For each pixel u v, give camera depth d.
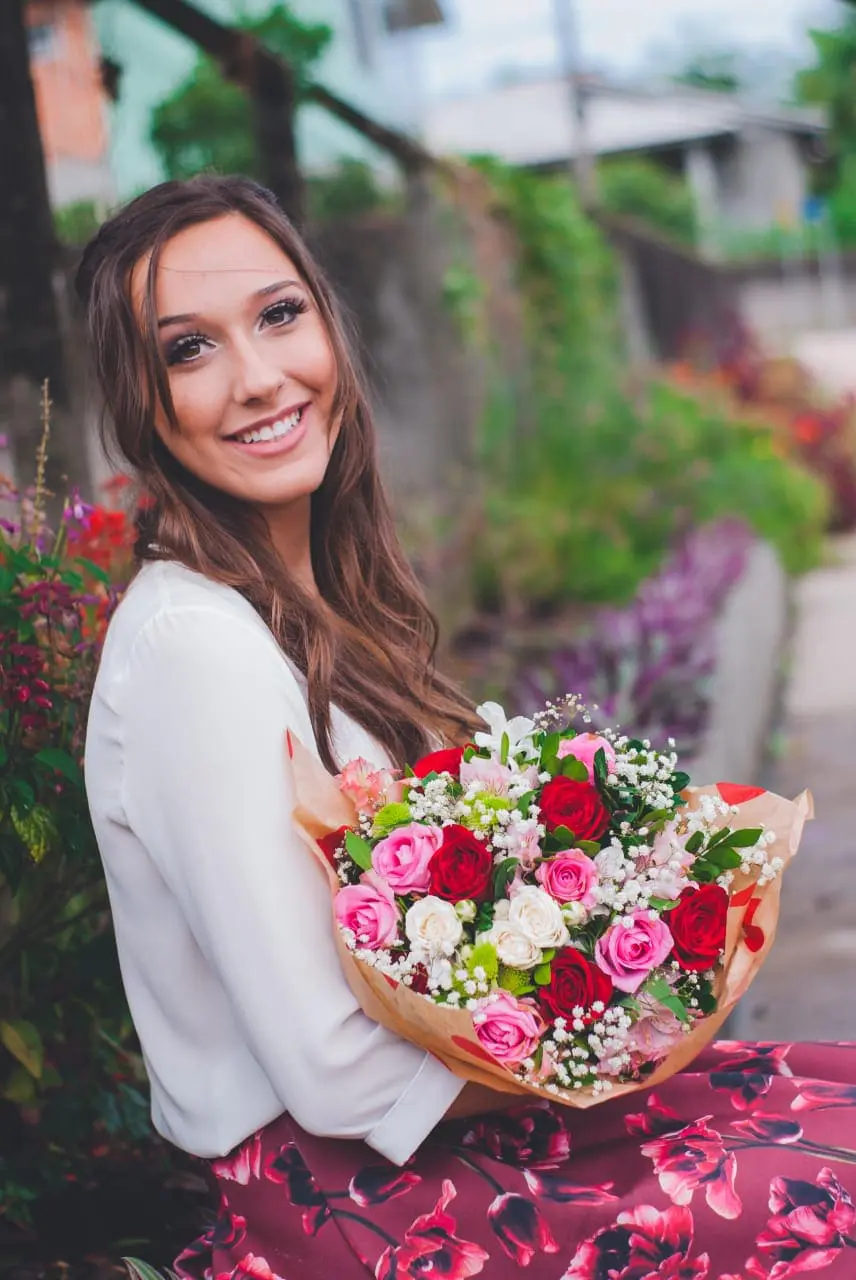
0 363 3.57
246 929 1.51
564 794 1.56
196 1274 1.69
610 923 1.54
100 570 2.21
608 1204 1.51
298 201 5.91
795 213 27.12
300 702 1.67
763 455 14.77
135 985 1.73
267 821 1.53
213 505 1.89
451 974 1.47
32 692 2.03
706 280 21.45
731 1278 1.47
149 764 1.56
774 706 8.24
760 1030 3.83
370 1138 1.53
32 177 3.65
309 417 1.86
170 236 1.77
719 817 1.68
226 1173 1.65
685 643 5.14
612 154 24.56
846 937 4.52
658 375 14.58
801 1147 1.54
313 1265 1.55
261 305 1.79
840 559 15.23
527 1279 1.50
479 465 9.70
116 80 5.05
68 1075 2.27
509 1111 1.65
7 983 2.21
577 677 4.71
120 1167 2.37
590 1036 1.47
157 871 1.64
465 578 8.91
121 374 1.80
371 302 7.84
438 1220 1.52
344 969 1.52
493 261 10.57
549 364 11.73
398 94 8.93
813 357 25.72
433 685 2.28
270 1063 1.51
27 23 3.70
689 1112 1.64
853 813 5.98
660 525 10.64
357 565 2.17
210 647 1.57
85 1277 2.05
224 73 5.43
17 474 3.53
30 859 2.12
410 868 1.50
